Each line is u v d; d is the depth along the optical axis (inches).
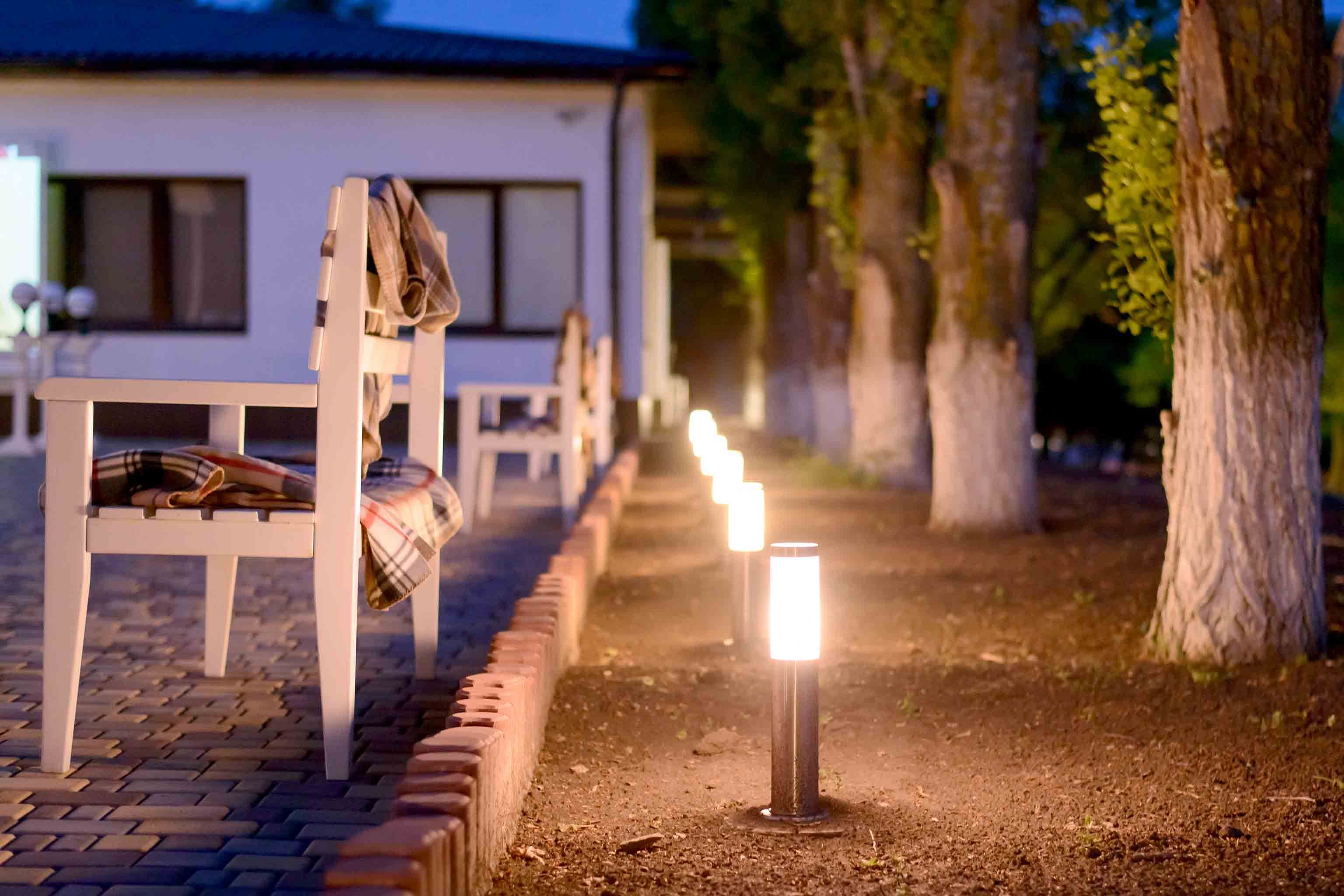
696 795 154.6
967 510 396.2
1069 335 1021.2
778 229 877.8
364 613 254.4
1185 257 226.4
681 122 828.0
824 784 159.0
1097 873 129.7
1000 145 392.2
